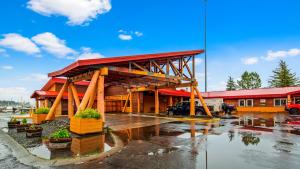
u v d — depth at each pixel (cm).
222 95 3744
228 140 884
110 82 2064
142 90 2789
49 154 678
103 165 566
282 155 643
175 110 2444
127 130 1195
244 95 3425
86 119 1021
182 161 590
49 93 2625
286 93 2948
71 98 1591
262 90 3569
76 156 653
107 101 3481
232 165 552
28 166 572
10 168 557
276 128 1251
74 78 1516
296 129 1205
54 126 1270
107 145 801
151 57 1581
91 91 1195
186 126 1375
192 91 2070
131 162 588
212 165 554
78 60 1134
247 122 1625
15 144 859
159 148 748
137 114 2659
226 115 2425
